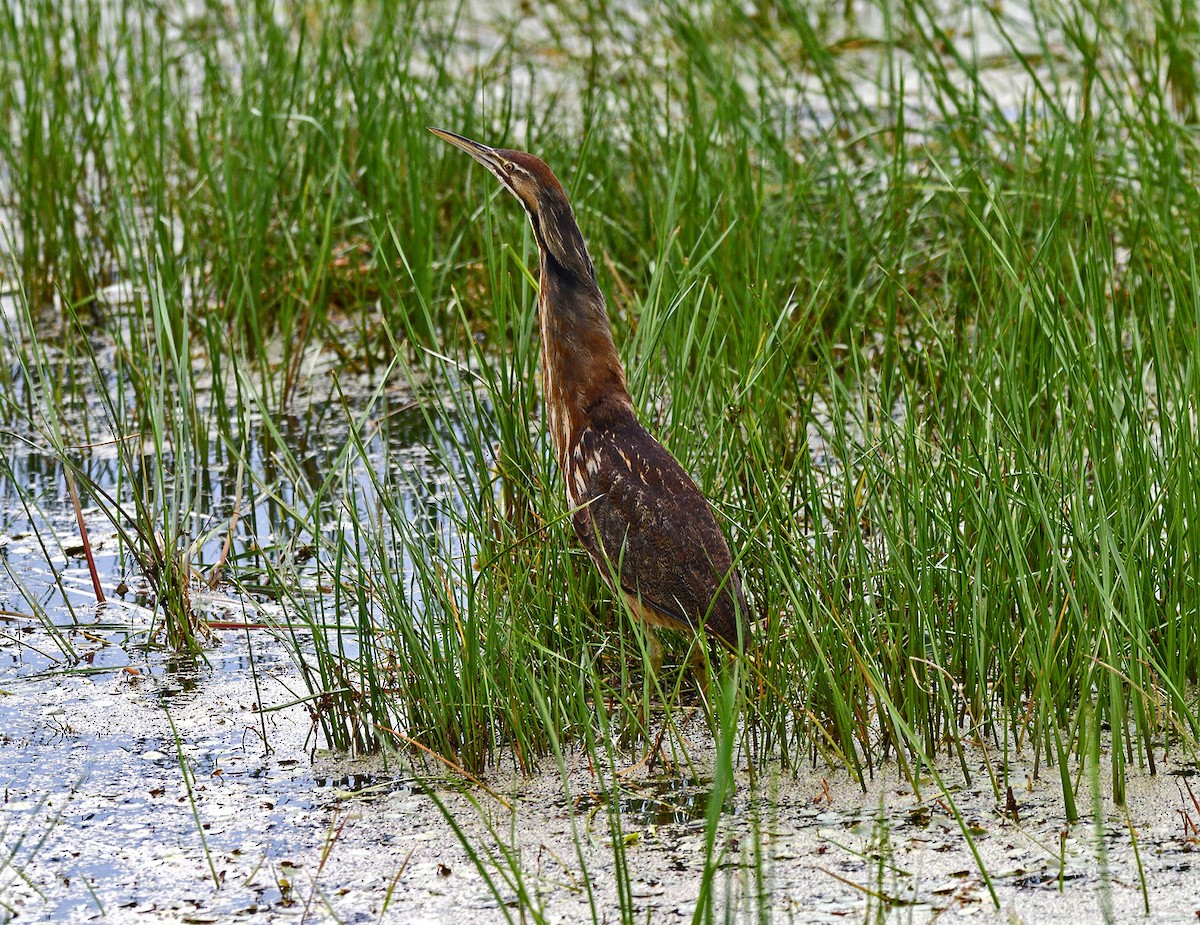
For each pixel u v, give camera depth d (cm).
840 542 1001
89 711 937
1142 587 907
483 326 1488
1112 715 787
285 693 957
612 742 877
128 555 1159
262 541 1167
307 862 773
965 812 797
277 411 1405
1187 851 750
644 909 720
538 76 2123
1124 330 1298
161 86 1762
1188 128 1570
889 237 1479
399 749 887
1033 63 2105
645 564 896
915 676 846
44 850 788
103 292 1655
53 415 1158
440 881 753
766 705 866
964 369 1159
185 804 832
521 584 931
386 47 1819
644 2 2270
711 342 1216
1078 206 1459
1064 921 698
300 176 1656
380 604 971
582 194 1488
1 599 1091
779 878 743
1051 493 912
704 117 1755
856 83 2086
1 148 1802
